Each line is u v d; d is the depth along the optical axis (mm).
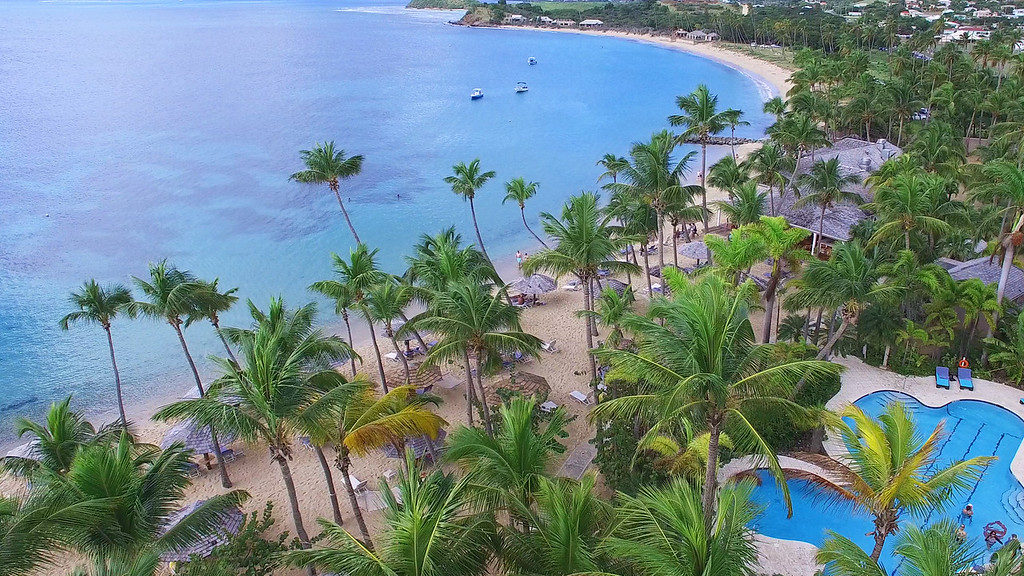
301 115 122688
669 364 18719
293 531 28625
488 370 29688
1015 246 37750
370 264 36688
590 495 19031
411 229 69562
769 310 32156
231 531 26094
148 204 75250
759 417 19031
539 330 46188
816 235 50625
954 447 30172
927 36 122500
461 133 111000
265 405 19875
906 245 38531
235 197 78125
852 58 102438
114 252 62188
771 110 82875
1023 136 58438
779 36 176125
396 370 41156
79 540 18000
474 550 17016
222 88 148625
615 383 32000
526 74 167750
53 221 69688
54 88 145000
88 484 18219
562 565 16578
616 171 52844
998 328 36875
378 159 95062
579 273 33531
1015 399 33125
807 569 24047
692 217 45219
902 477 17797
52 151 96000
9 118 116312
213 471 33062
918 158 57000
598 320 46062
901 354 36531
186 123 115000
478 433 19953
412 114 125125
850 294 29109
